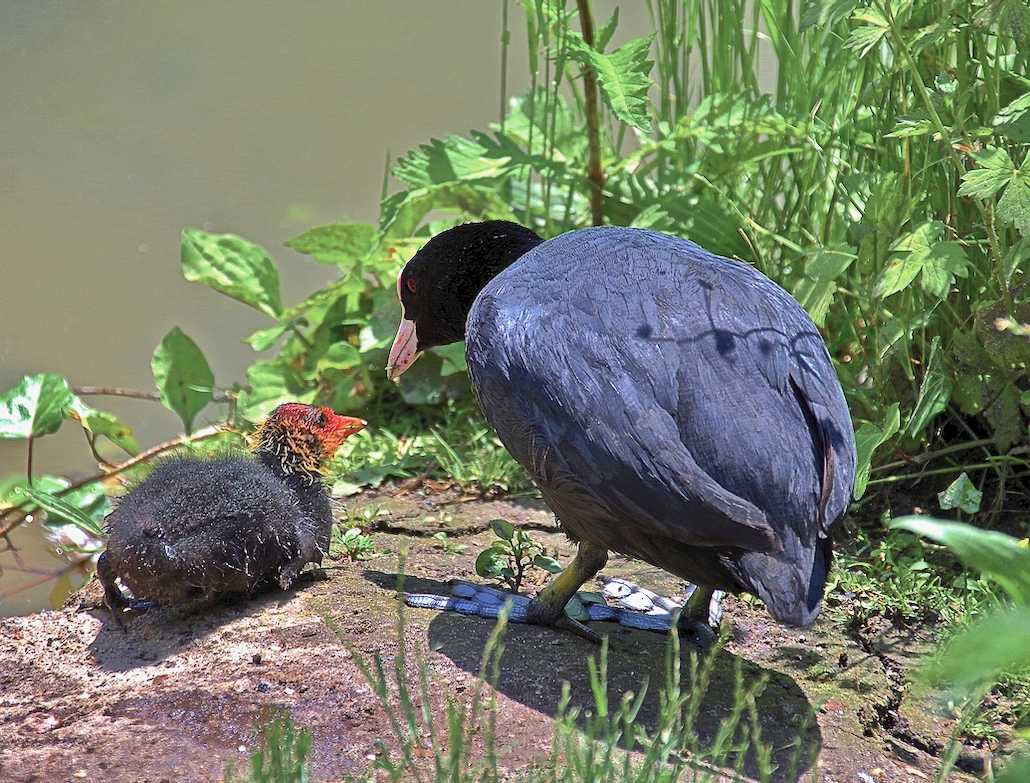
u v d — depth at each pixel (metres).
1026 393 8.30
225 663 6.89
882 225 8.80
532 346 6.68
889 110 9.73
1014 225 7.98
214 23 18.67
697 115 11.09
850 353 10.45
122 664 7.09
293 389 11.30
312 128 15.44
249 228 13.53
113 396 11.67
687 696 5.38
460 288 9.37
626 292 6.83
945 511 9.12
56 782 5.67
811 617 5.74
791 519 6.02
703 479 5.97
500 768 5.83
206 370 11.23
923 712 7.08
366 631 7.20
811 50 10.79
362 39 18.11
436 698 6.47
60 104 15.94
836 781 6.13
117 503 7.60
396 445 10.50
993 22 7.88
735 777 5.21
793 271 10.78
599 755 5.98
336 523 8.95
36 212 13.77
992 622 3.71
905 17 8.73
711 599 7.82
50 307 12.45
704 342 6.46
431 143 11.63
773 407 6.25
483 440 10.52
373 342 11.28
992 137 8.81
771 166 10.99
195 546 7.07
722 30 11.55
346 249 11.48
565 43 10.52
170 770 5.80
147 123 15.60
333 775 5.79
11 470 10.66
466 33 18.30
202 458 8.19
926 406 8.53
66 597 9.09
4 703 6.67
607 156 11.95
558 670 6.85
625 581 8.41
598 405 6.32
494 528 8.19
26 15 18.47
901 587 8.12
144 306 12.69
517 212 12.19
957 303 9.39
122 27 18.34
